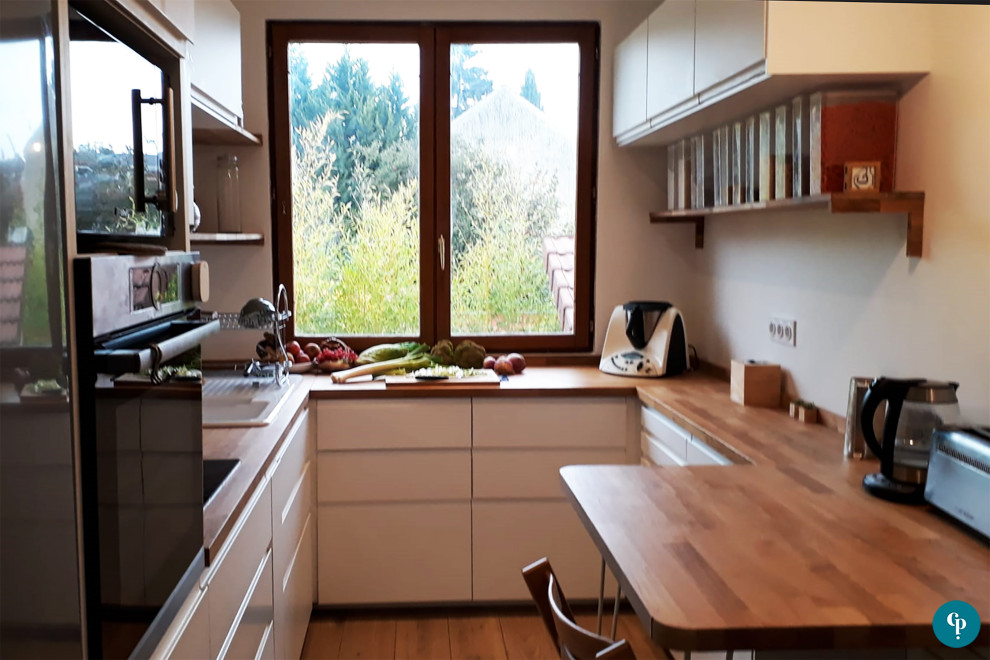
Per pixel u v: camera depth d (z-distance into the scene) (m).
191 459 1.44
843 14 2.19
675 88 2.94
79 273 1.01
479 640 3.22
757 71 2.29
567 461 3.38
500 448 3.36
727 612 1.35
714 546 1.63
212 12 2.64
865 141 2.33
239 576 1.82
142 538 1.19
